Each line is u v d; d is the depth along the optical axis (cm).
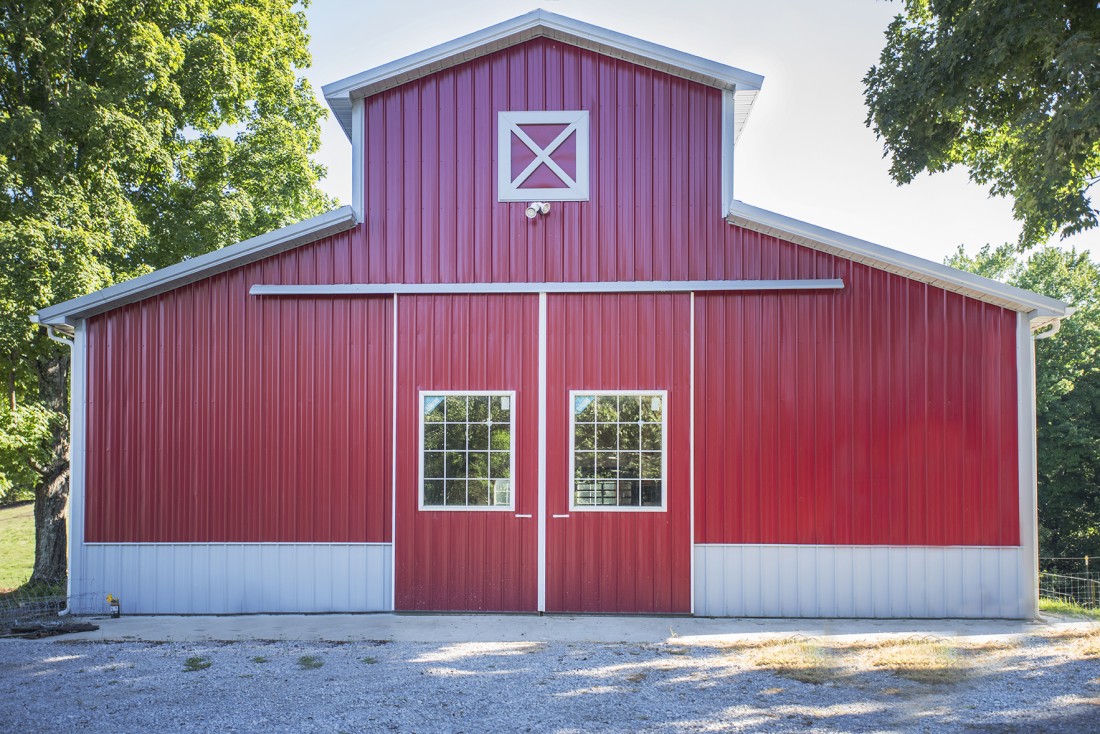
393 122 880
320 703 579
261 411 866
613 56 876
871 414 837
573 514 847
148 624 818
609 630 784
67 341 943
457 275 869
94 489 864
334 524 858
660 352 854
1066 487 2614
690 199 863
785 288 842
